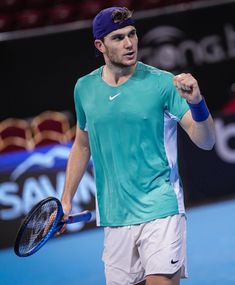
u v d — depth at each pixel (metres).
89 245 20.17
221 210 22.44
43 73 22.64
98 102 10.46
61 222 10.58
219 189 23.62
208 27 23.94
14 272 18.42
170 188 10.28
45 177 21.75
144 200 10.27
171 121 10.34
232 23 24.14
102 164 10.62
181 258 10.23
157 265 10.05
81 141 11.24
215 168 23.59
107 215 10.56
